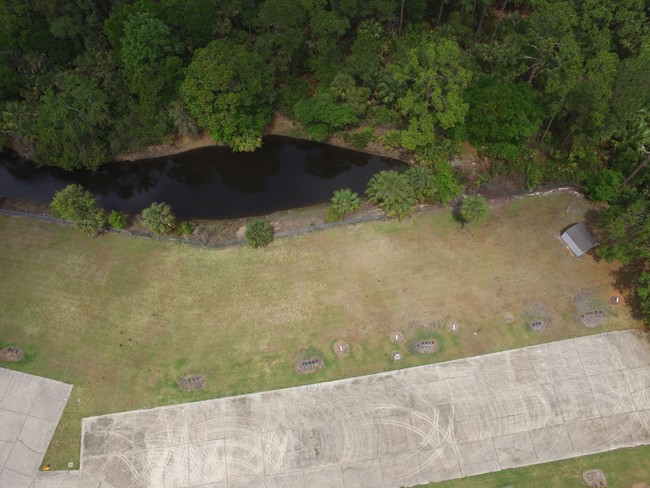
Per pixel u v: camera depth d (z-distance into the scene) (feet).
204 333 145.69
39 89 188.96
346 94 184.96
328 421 131.64
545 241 159.43
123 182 195.11
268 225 163.73
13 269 158.71
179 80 182.70
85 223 159.33
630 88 155.02
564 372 136.87
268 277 155.12
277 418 132.46
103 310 150.41
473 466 125.18
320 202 178.91
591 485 121.60
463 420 131.03
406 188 157.48
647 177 161.79
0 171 195.72
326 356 141.08
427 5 216.54
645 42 174.50
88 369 140.77
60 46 193.77
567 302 147.95
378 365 139.44
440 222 164.55
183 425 132.05
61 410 134.82
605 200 162.61
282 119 199.82
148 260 159.84
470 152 184.03
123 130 185.88
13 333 146.92
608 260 144.46
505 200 169.48
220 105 167.73
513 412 131.64
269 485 124.26
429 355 140.56
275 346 143.02
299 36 184.03
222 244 162.09
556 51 172.96
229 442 129.59
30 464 127.75
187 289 153.69
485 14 216.74
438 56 165.89
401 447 127.85
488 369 138.00
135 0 194.59
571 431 128.88
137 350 143.54
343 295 151.02
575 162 172.04
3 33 187.73
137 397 136.26
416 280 153.07
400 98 170.09
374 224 165.07
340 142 193.67
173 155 195.21
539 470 124.06
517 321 145.28
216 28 192.85
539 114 167.12
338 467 126.00
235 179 192.03
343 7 188.55
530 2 193.36
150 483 124.98
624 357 138.62
